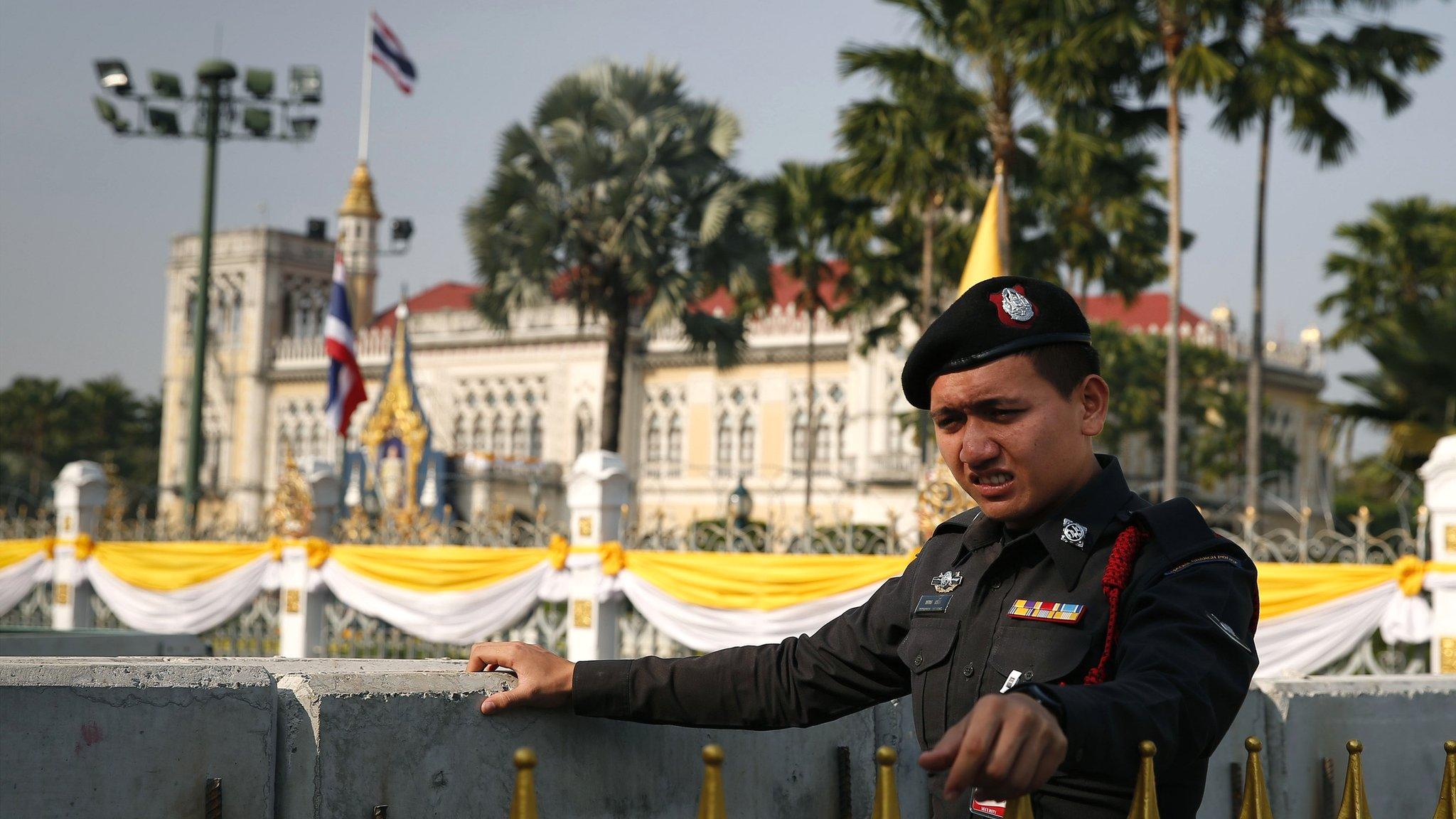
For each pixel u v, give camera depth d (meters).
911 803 3.59
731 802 2.90
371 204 62.19
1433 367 17.83
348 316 21.27
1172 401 21.86
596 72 27.41
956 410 2.22
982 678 2.17
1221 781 3.65
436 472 24.08
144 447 73.94
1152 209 31.19
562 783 2.55
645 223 26.42
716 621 11.20
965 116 21.98
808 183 31.08
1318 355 53.34
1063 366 2.21
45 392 70.88
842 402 49.72
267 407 61.69
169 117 23.42
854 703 2.45
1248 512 9.98
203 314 23.00
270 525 15.04
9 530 17.70
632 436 53.97
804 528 11.30
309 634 14.05
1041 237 27.84
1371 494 31.73
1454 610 8.93
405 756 2.34
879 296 32.25
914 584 2.40
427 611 13.05
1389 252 34.66
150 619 15.33
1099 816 2.04
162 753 2.12
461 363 57.12
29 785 1.98
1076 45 20.59
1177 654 1.91
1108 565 2.11
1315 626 9.38
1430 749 4.24
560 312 54.50
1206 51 20.50
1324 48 21.67
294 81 23.94
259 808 2.20
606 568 11.84
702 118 26.88
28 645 5.80
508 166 26.72
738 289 27.14
